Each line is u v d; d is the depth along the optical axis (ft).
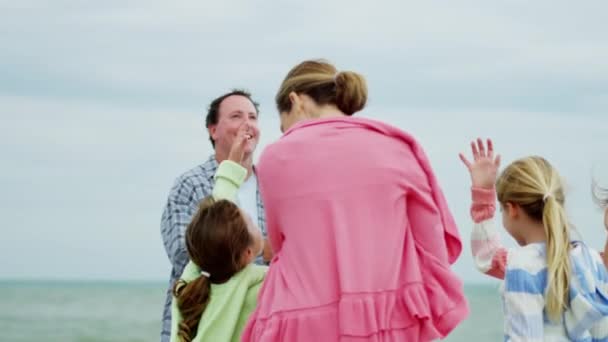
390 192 14.97
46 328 201.87
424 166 15.39
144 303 220.64
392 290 14.74
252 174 21.74
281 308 14.85
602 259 16.42
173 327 16.72
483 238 17.17
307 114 15.98
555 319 15.75
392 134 15.42
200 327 16.44
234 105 21.89
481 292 170.19
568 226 16.07
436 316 14.93
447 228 15.46
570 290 15.74
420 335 14.89
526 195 16.30
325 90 15.98
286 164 15.25
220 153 22.11
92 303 218.18
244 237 16.57
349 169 15.03
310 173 15.10
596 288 15.88
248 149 21.52
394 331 14.70
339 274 14.71
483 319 167.32
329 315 14.71
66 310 216.95
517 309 15.81
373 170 15.01
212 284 16.71
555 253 15.78
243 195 21.48
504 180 16.70
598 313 15.62
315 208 15.02
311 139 15.28
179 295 16.69
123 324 203.72
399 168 15.07
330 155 15.12
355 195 14.96
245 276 16.72
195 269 17.06
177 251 21.15
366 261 14.74
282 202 15.23
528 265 15.98
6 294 222.69
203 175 21.93
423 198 15.11
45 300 222.07
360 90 15.98
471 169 17.37
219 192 17.66
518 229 16.60
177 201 21.62
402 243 14.98
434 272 15.03
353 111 16.10
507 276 16.10
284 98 16.22
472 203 17.29
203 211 16.74
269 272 15.47
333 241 14.89
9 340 196.65
